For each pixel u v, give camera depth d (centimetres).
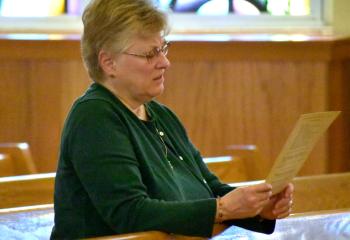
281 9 1315
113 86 539
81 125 504
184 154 576
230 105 1237
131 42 521
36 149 1179
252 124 1245
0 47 1144
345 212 630
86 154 498
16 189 701
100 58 533
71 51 1169
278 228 586
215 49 1211
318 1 1311
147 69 528
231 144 1241
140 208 485
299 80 1245
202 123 1230
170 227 483
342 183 734
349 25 1294
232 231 584
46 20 1238
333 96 1259
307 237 568
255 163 888
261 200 494
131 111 534
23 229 607
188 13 1292
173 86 1213
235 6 1308
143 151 522
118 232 495
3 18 1225
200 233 485
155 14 526
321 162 1265
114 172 492
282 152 486
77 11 1252
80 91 1180
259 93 1241
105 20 523
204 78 1221
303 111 1252
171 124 590
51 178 721
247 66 1232
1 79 1159
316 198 721
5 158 873
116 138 503
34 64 1166
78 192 514
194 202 491
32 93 1170
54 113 1179
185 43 1195
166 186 522
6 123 1167
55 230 528
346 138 1269
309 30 1299
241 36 1241
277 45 1221
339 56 1242
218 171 849
